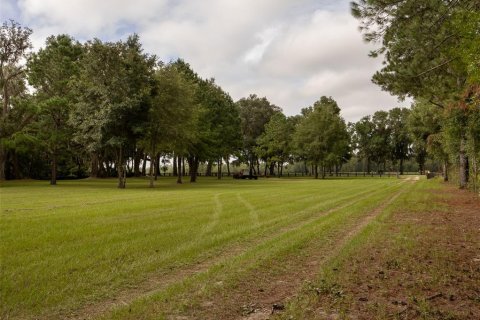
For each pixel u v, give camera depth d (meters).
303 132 72.38
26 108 43.19
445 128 23.73
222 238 9.18
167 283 6.04
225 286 5.74
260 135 85.44
